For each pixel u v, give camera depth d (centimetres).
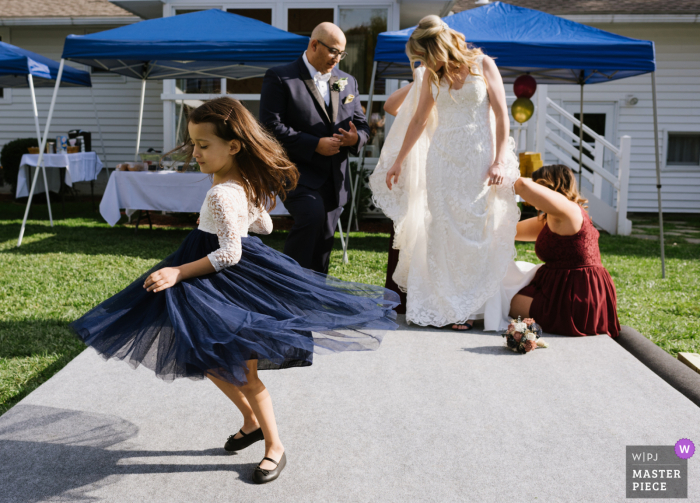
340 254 646
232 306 182
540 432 229
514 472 200
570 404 254
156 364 179
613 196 1184
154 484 191
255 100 939
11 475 194
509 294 373
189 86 942
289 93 372
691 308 449
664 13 1086
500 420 238
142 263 577
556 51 519
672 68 1146
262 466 194
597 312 349
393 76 680
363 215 903
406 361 305
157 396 257
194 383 271
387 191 388
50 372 300
